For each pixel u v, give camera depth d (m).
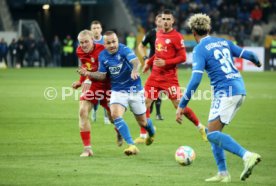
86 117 20.16
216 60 16.28
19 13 81.88
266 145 22.52
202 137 23.58
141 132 22.80
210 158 19.77
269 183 16.17
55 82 51.19
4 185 15.81
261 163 18.94
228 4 80.19
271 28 79.75
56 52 76.62
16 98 38.97
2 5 78.75
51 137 23.95
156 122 28.97
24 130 25.72
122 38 75.38
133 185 15.81
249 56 16.73
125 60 19.61
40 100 37.97
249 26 77.75
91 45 20.61
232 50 16.77
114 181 16.27
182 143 22.88
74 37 82.50
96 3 77.62
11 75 59.97
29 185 15.81
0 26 78.25
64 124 27.56
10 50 75.12
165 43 23.94
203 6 78.69
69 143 22.59
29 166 18.25
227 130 26.25
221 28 76.56
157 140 23.55
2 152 20.66
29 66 76.62
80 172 17.42
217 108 16.12
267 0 79.81
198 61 16.22
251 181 16.38
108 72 19.95
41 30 82.38
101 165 18.50
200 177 16.89
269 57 71.75
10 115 30.67
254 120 29.62
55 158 19.59
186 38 73.25
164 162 19.03
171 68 23.86
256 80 56.03
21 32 76.88
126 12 80.75
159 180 16.42
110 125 27.52
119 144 21.62
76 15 81.81
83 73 19.80
